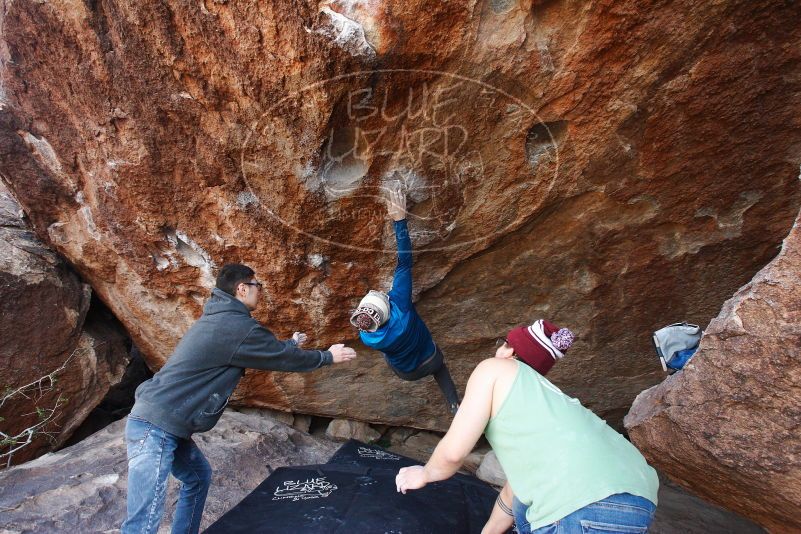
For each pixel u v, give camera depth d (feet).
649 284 8.92
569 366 10.64
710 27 5.65
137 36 6.23
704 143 6.82
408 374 8.29
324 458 10.68
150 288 9.83
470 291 9.36
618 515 4.10
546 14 5.82
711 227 7.98
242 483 9.22
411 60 5.91
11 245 10.28
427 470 4.87
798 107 6.31
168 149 7.38
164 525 7.77
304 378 11.23
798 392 4.57
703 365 5.39
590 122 6.63
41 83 7.36
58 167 8.54
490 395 4.70
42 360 10.21
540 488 4.33
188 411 6.23
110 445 9.91
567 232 8.21
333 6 5.53
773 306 4.63
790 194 7.37
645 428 6.49
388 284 9.06
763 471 5.06
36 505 7.97
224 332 6.29
